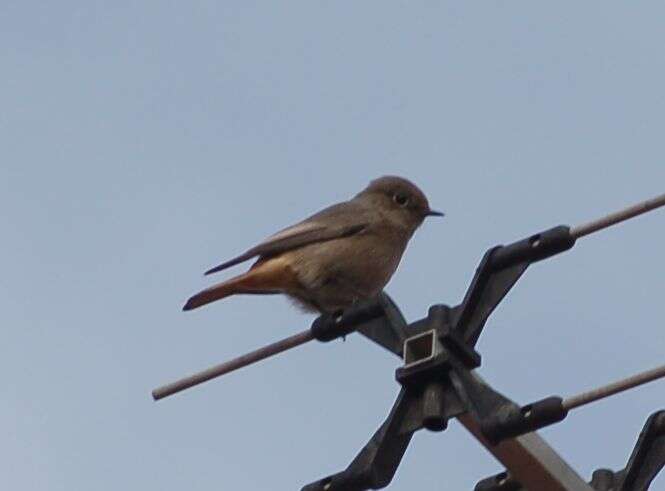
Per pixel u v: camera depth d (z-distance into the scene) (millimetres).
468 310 12242
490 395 11633
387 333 12703
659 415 12211
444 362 11836
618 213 12367
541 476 11758
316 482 12141
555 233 12367
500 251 12445
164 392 14148
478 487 12617
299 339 13656
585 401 11352
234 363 13984
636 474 12156
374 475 11859
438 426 11766
